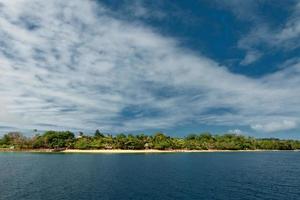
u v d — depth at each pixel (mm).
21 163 171000
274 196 76062
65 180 101562
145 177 112125
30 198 71438
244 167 158875
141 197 73750
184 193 79250
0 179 103375
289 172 134750
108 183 95438
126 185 91625
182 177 112938
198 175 120500
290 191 82938
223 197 74625
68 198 71750
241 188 87625
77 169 139375
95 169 140000
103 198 72125
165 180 103875
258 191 82938
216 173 128375
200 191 82312
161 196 75125
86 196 74125
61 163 172125
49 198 71562
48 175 115812
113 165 161875
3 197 72438
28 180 101062
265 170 144000
